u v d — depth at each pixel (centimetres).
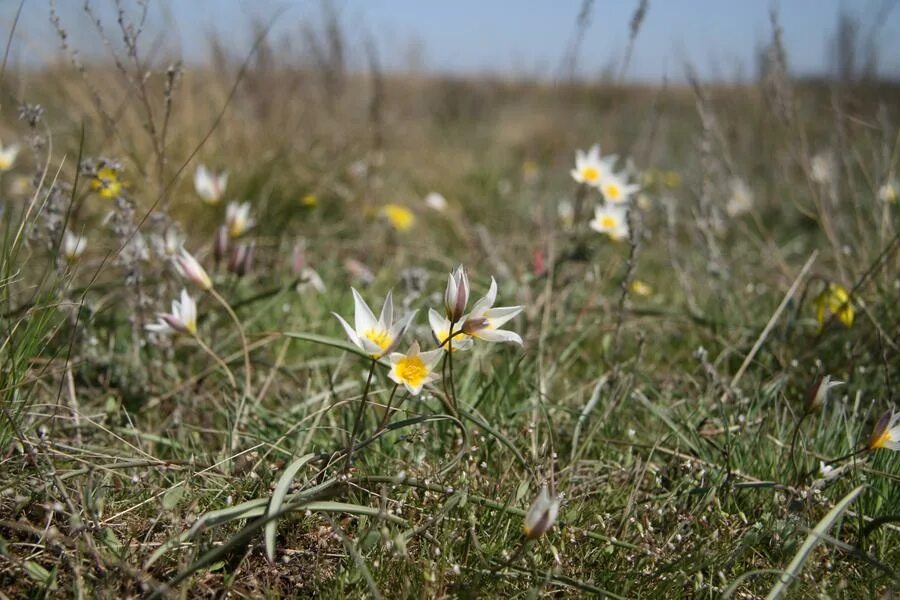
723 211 111
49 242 62
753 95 131
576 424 58
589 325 74
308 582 45
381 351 44
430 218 124
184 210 93
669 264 100
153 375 65
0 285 51
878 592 45
